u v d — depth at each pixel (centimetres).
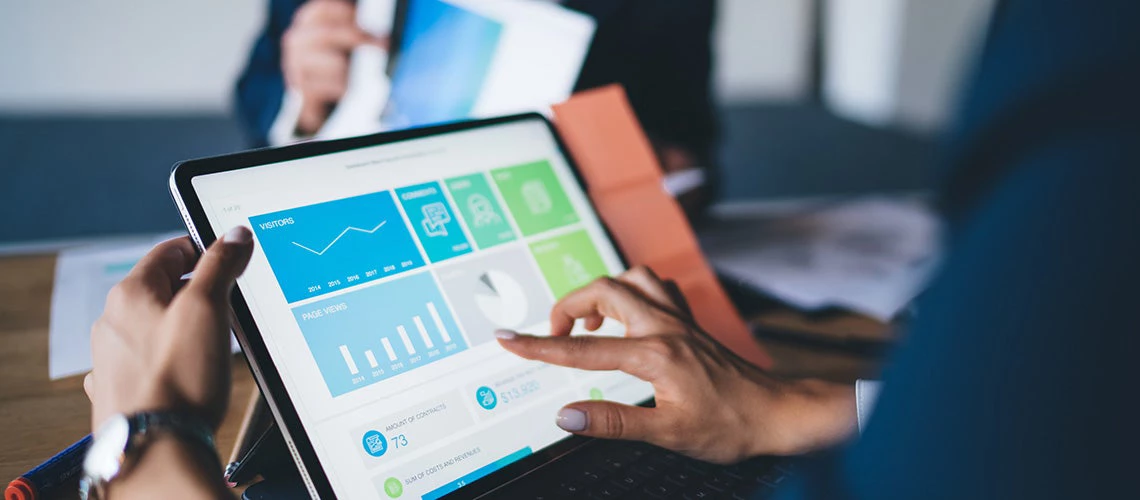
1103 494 25
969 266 27
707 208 123
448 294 64
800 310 93
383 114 109
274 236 58
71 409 71
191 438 40
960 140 28
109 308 45
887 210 131
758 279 99
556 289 70
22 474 61
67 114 486
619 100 87
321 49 114
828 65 586
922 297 30
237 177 58
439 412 58
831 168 436
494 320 65
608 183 83
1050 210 25
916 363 29
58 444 65
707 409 62
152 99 503
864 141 490
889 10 528
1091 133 25
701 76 137
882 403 30
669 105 133
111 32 483
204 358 42
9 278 101
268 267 56
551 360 63
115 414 40
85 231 327
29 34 472
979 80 28
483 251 68
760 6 570
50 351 80
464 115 103
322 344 56
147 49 492
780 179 415
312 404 54
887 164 445
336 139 65
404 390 58
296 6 129
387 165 67
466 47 104
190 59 501
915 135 503
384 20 112
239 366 80
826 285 98
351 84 113
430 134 71
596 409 60
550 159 78
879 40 539
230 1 495
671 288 73
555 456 61
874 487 29
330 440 53
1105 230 25
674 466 61
